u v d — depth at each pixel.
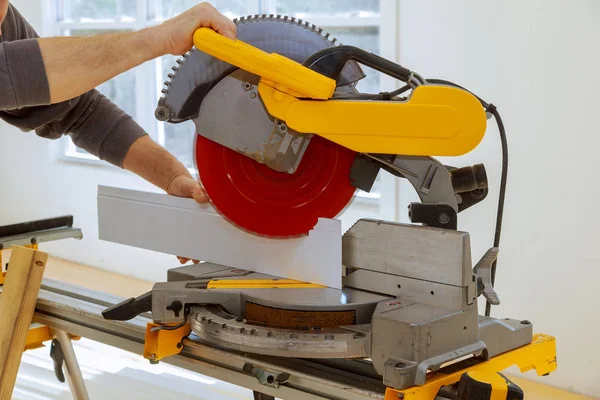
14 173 4.89
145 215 1.52
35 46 1.28
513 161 2.80
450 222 1.21
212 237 1.43
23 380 2.69
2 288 1.63
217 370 1.31
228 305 1.25
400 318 1.09
